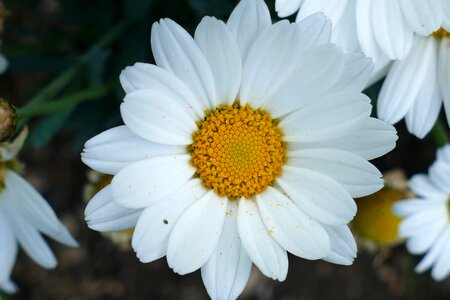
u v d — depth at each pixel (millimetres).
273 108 171
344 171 167
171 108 164
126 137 164
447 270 211
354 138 167
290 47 164
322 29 164
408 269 273
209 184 173
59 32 234
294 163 173
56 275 279
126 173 161
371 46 179
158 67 161
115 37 219
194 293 278
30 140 198
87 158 162
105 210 166
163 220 167
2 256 186
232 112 171
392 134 164
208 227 171
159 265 279
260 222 173
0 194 183
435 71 186
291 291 276
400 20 179
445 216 207
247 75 168
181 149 171
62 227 179
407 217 204
